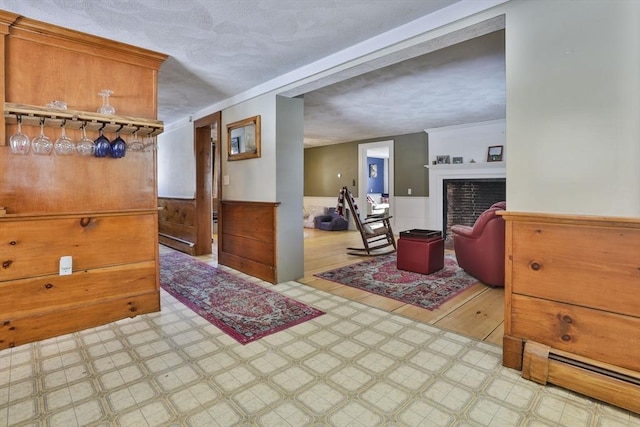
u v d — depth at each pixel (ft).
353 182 26.81
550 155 5.56
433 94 13.55
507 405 5.05
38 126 7.35
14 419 4.74
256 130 11.86
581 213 5.32
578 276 5.36
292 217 11.76
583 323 5.33
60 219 7.45
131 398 5.22
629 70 4.89
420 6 6.77
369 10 6.89
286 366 6.15
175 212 17.95
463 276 12.32
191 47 8.54
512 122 5.90
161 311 8.86
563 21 5.38
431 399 5.20
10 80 6.87
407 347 6.88
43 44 7.23
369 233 16.80
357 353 6.63
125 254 8.32
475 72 11.02
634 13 4.84
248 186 12.51
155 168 8.80
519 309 5.95
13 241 6.93
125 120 7.63
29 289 7.11
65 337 7.34
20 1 6.34
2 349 6.77
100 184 8.03
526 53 5.74
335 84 12.23
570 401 5.14
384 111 16.51
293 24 7.45
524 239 5.84
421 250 12.67
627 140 4.94
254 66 9.92
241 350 6.75
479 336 7.40
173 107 14.78
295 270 11.91
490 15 6.22
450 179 20.83
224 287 11.00
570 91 5.35
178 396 5.27
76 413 4.87
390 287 10.99
